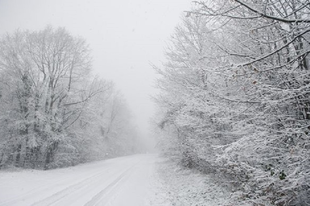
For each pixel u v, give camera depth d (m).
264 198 4.26
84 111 22.30
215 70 3.62
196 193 7.60
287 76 3.90
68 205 6.72
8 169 16.55
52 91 19.83
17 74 18.41
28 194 8.04
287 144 3.77
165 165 19.09
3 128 18.16
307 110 3.84
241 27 4.48
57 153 20.83
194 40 8.85
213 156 7.39
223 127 7.27
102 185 10.50
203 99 6.21
